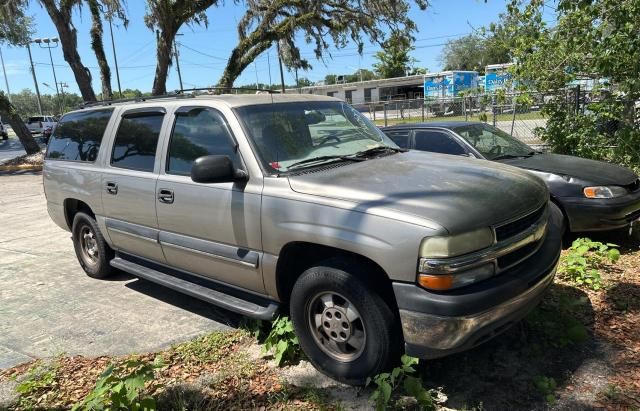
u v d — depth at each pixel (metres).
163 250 4.43
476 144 6.61
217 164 3.52
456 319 2.75
